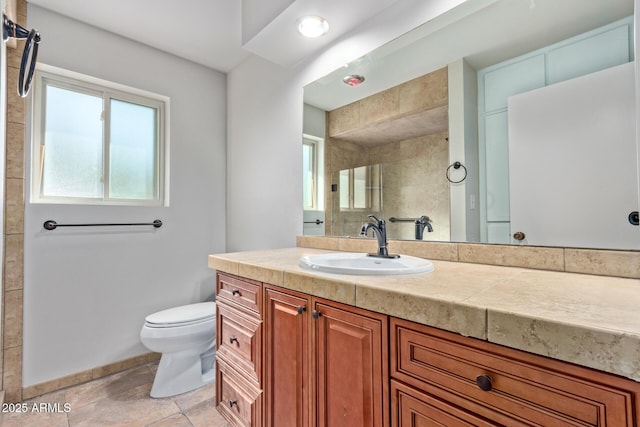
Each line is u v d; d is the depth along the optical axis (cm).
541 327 55
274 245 210
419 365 73
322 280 94
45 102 185
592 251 95
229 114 257
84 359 188
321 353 96
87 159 200
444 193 132
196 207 240
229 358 139
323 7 144
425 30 136
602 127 96
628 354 47
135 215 209
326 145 177
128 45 209
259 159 223
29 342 170
